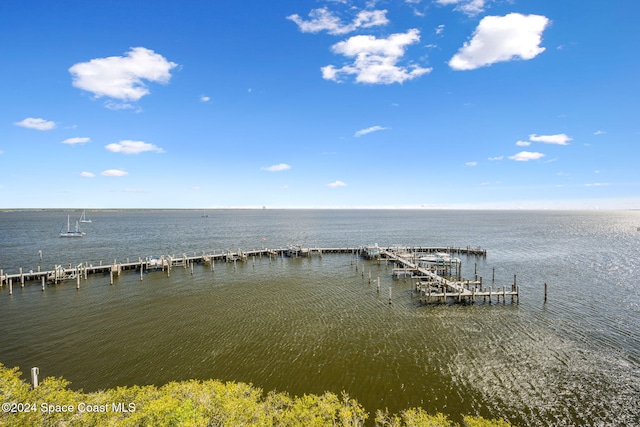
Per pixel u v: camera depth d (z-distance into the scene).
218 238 124.75
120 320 38.22
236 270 66.69
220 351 30.58
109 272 62.97
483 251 86.38
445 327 36.31
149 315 39.91
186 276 61.03
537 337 33.78
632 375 26.84
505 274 64.31
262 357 29.50
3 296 47.66
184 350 30.75
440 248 93.19
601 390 24.88
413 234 146.50
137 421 15.73
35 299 46.25
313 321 37.97
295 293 49.81
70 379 26.09
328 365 28.20
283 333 34.56
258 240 119.38
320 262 75.69
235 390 20.11
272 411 19.16
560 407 22.95
